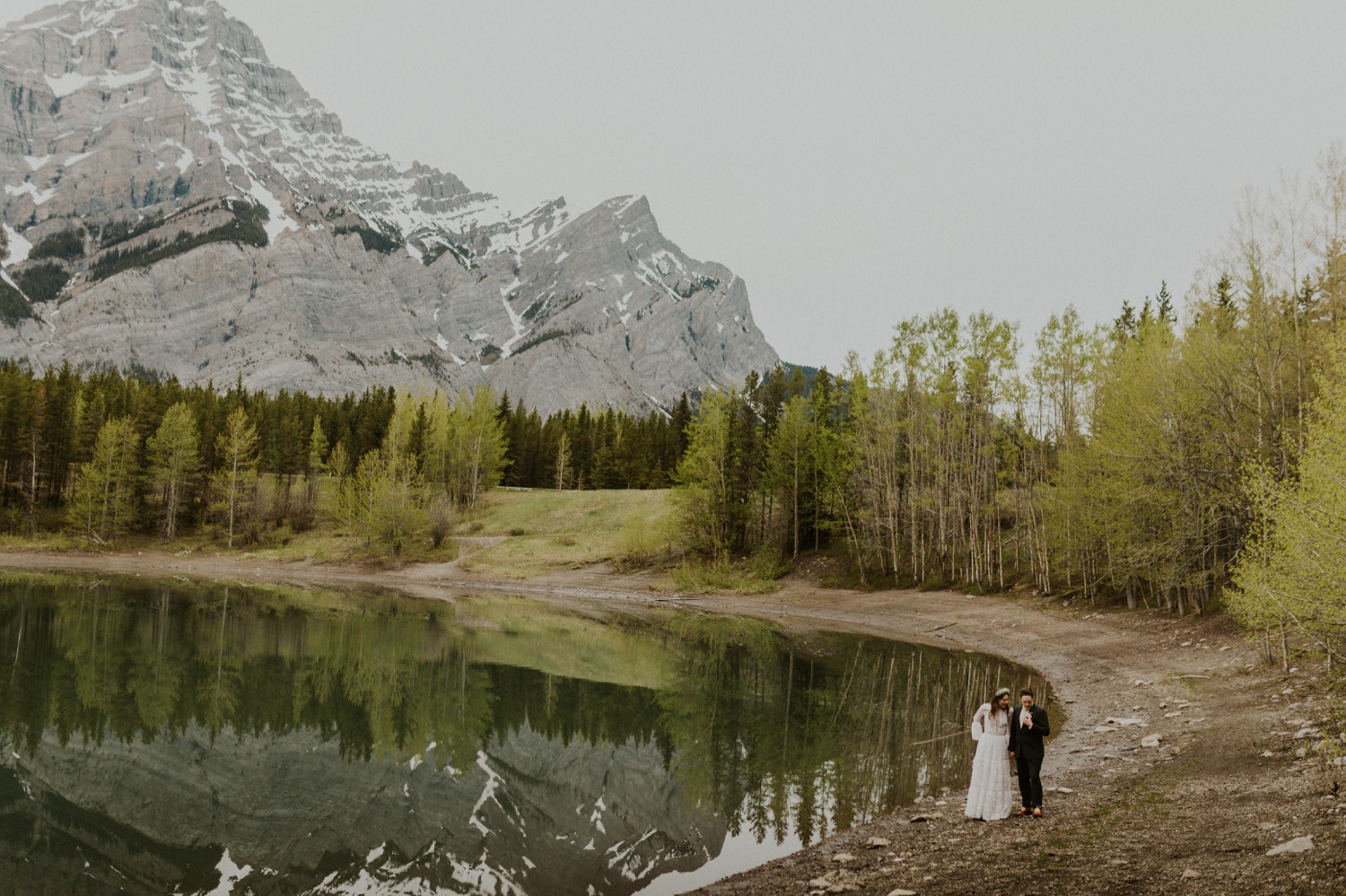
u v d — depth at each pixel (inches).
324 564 3218.5
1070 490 1720.0
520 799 666.8
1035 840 461.1
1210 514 1306.6
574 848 554.3
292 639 1514.5
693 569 2807.6
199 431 3890.3
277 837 582.2
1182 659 1148.5
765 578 2659.9
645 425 5064.0
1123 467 1381.6
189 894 484.4
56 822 598.2
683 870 496.1
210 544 3489.2
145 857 541.3
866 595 2300.7
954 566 2237.9
